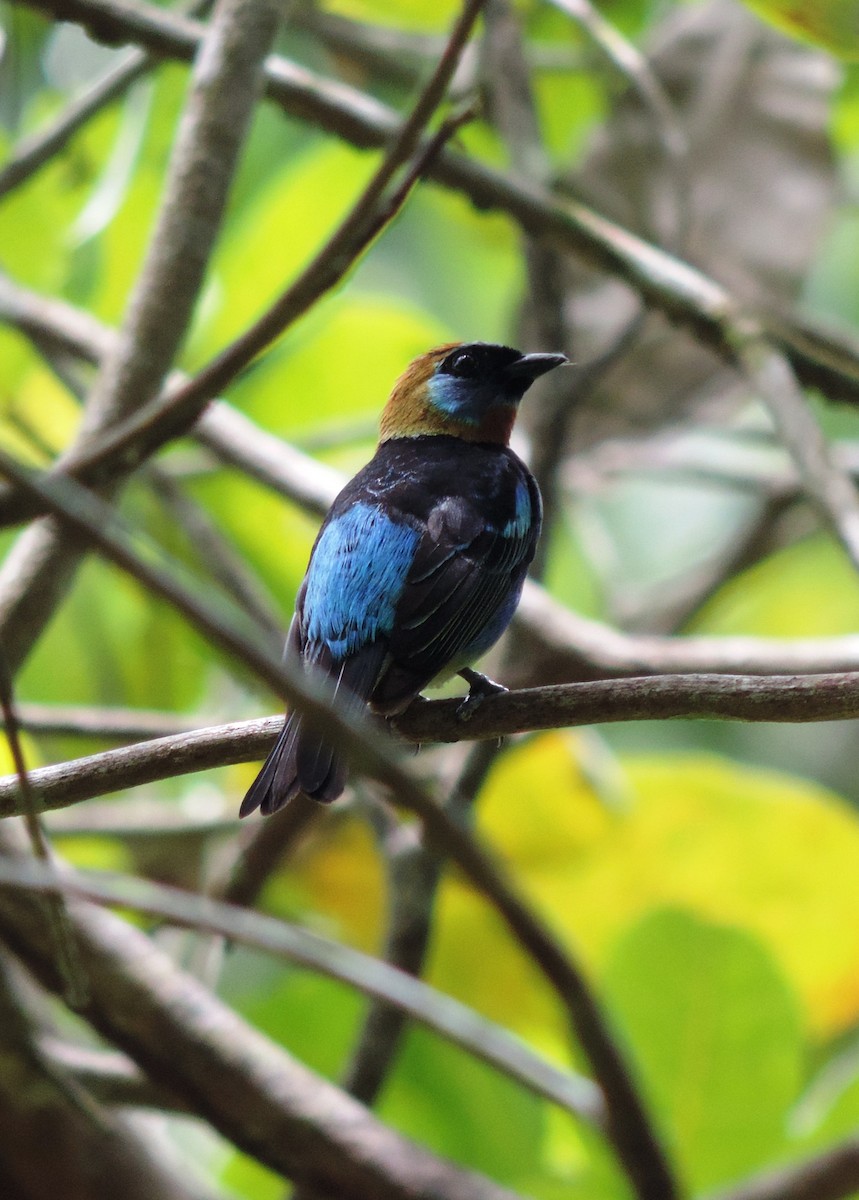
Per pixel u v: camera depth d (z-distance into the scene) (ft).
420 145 37.04
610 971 31.01
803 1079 32.78
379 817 35.24
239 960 42.34
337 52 51.88
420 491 28.50
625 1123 19.89
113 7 36.32
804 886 39.45
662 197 47.01
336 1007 35.47
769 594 60.18
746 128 47.73
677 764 39.83
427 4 50.14
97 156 46.03
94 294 43.83
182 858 41.45
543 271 39.93
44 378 44.32
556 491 38.14
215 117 32.24
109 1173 28.04
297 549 45.39
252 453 39.45
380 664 26.14
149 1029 28.55
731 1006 30.73
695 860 39.86
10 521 25.54
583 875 40.04
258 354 25.79
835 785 57.36
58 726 33.78
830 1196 25.12
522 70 42.09
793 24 32.17
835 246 62.03
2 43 40.55
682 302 35.88
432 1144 32.96
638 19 50.72
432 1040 33.73
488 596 27.78
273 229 43.91
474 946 37.55
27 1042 27.91
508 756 40.04
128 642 44.57
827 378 38.96
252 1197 32.89
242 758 23.38
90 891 18.97
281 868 41.57
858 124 51.01
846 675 21.80
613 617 48.03
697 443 54.29
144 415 26.12
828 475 31.91
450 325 59.26
